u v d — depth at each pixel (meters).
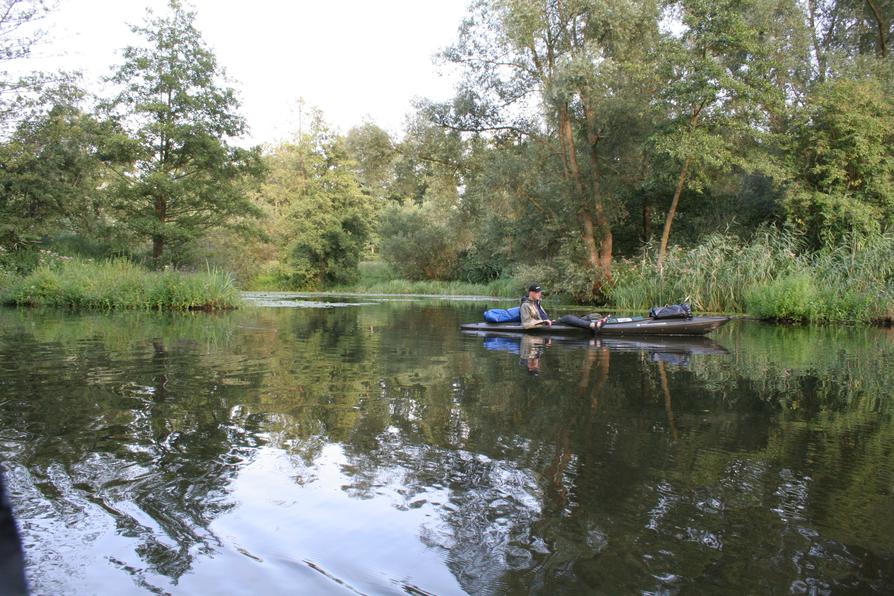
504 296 31.09
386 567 2.34
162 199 23.83
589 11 19.27
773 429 4.36
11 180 20.36
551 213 23.52
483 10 20.17
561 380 6.25
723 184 23.83
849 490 3.16
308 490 3.08
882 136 20.42
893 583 2.27
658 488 3.16
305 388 5.59
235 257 35.31
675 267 19.00
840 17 26.39
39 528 2.61
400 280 41.88
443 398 5.24
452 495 3.04
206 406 4.79
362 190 44.84
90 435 3.94
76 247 23.23
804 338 11.17
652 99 20.12
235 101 24.34
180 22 23.11
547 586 2.22
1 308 16.19
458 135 23.45
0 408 4.64
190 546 2.49
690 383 6.18
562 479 3.29
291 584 2.22
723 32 18.33
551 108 20.28
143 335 9.95
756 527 2.72
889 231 18.78
